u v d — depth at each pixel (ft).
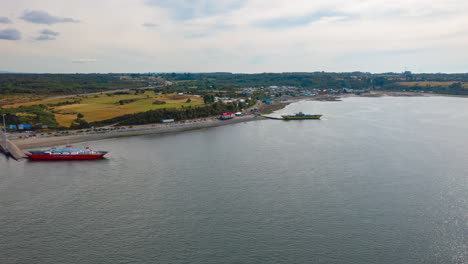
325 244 255.70
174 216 297.94
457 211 307.37
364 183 374.63
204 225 282.56
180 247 251.60
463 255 243.19
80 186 370.73
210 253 244.22
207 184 373.20
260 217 295.69
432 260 237.86
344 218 294.46
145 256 241.14
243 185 369.71
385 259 238.89
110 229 276.82
